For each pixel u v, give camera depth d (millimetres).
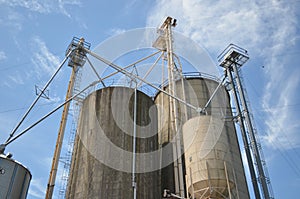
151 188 27172
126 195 25500
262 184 30078
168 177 31047
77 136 30188
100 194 25359
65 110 32781
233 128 34500
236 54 38500
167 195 26469
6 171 20547
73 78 34562
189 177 28047
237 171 30188
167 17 42344
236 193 28422
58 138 31000
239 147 33938
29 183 22375
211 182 26844
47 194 27391
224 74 39438
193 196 26328
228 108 37188
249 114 34625
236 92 36625
